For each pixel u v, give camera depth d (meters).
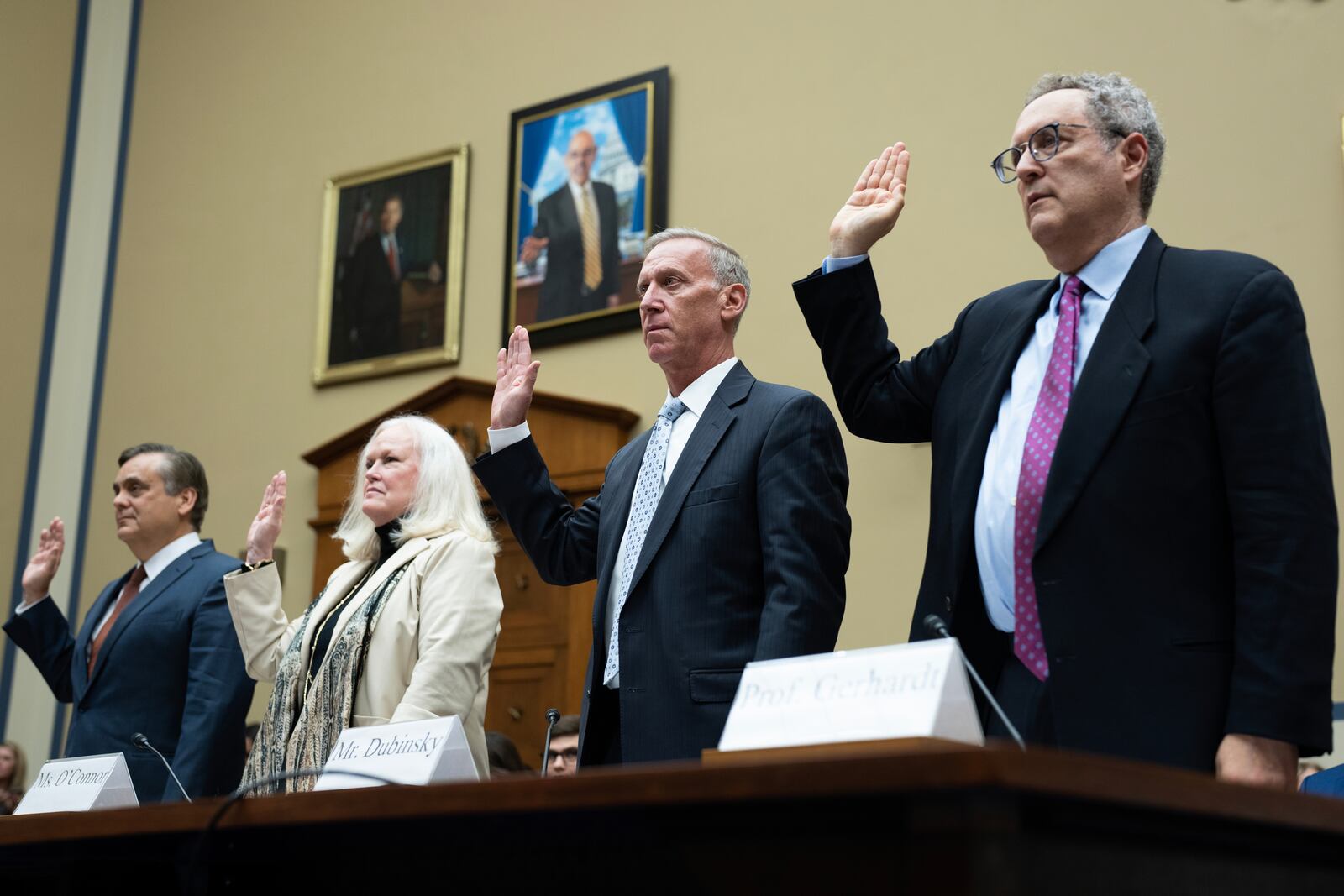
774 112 6.87
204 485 4.56
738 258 3.17
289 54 8.58
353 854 2.01
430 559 3.24
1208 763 1.98
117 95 9.08
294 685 3.25
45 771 3.02
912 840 1.36
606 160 7.22
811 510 2.71
